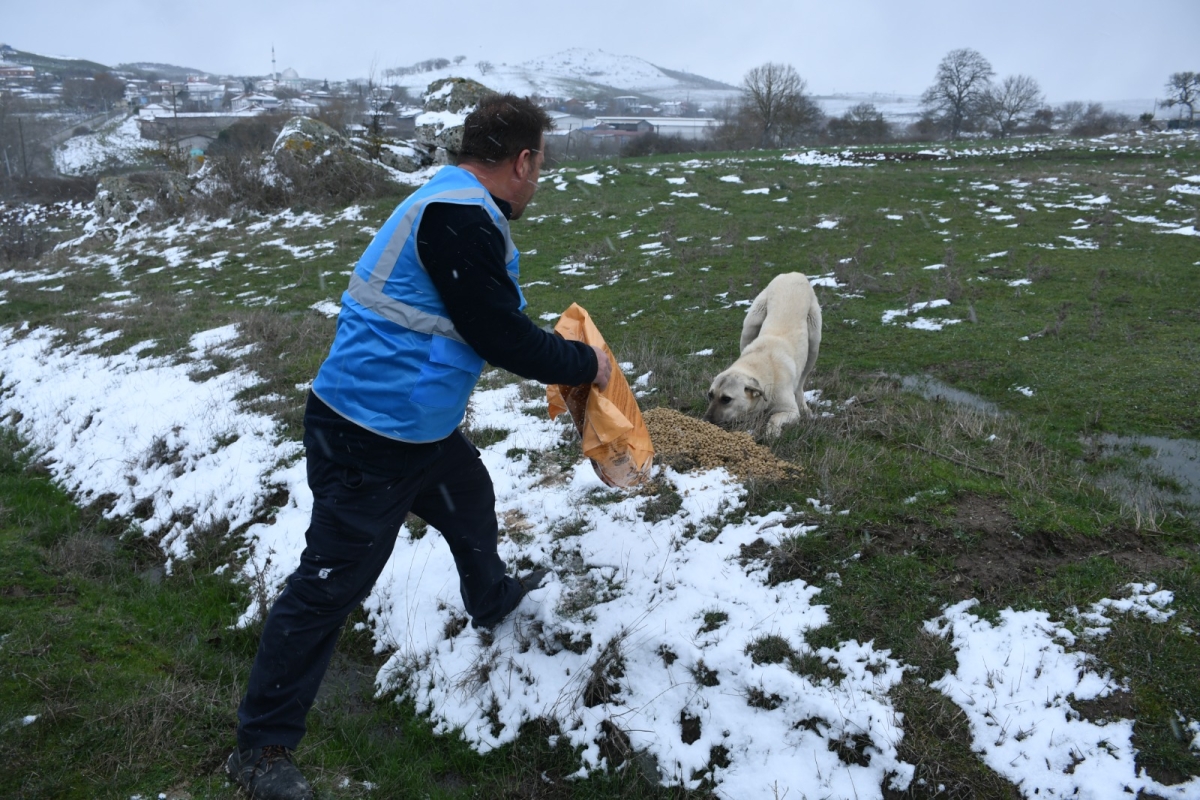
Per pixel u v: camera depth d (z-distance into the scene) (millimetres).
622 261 11391
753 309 6297
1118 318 7410
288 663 2545
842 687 2885
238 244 15734
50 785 2627
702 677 3045
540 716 3064
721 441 4629
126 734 2861
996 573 3279
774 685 2926
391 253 2455
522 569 3764
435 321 2471
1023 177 17578
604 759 2900
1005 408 5637
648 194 17109
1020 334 7125
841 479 4109
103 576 4520
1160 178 16922
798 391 5762
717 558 3576
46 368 8609
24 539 4945
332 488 2535
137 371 7762
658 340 7613
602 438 2779
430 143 21625
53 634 3475
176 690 3115
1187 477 4441
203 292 11898
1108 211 12797
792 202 15430
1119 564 3283
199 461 5609
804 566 3430
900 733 2693
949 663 2918
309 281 11930
